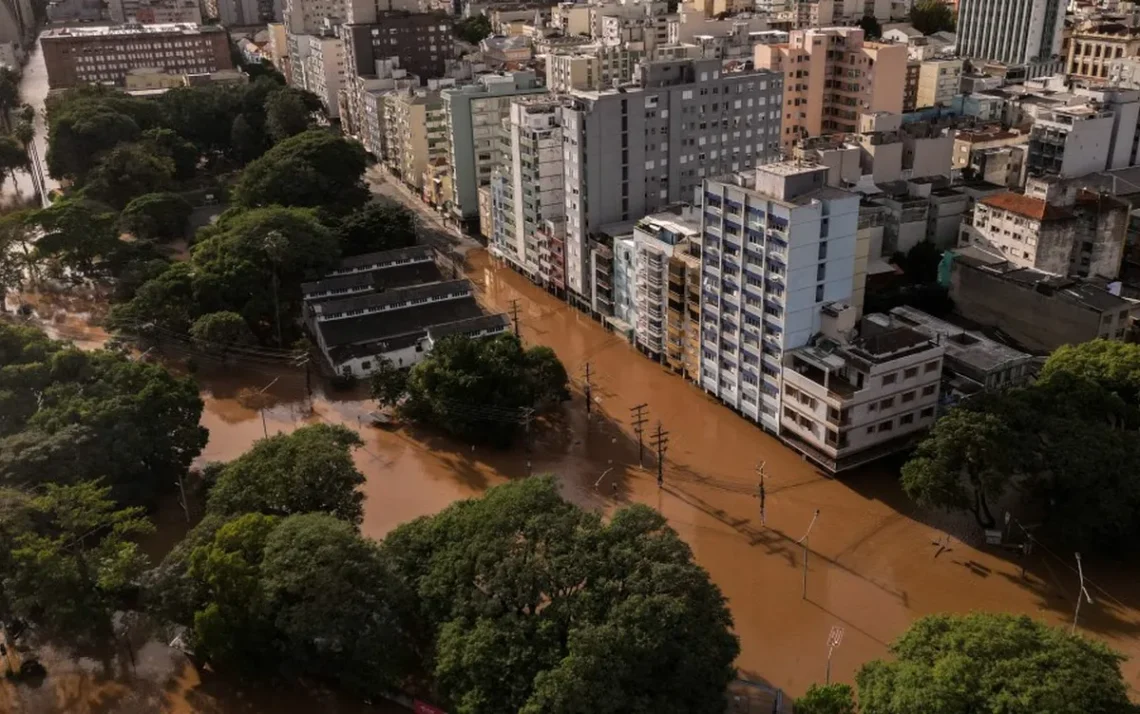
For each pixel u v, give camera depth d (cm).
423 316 17975
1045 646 7725
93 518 10369
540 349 15338
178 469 13488
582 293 18788
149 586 9838
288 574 8994
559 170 19062
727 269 14200
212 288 17588
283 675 9681
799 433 13425
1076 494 10831
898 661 8212
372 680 9156
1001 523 12062
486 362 14450
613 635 8188
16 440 11869
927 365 12862
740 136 19425
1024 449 11050
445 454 14550
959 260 16588
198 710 9725
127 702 9875
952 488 11125
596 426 15075
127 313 17650
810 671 9962
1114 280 16812
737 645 8862
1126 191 18750
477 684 8394
